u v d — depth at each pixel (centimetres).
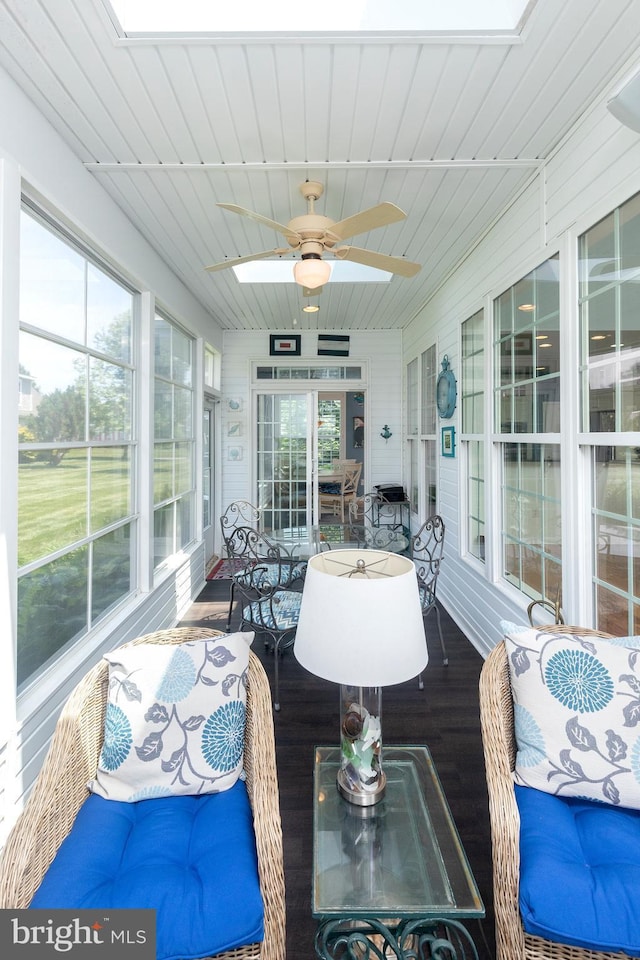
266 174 243
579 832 128
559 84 183
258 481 609
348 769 143
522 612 267
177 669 149
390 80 179
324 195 264
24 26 153
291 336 595
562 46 164
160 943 102
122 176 241
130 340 307
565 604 225
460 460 378
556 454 239
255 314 524
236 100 189
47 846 119
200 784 140
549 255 235
